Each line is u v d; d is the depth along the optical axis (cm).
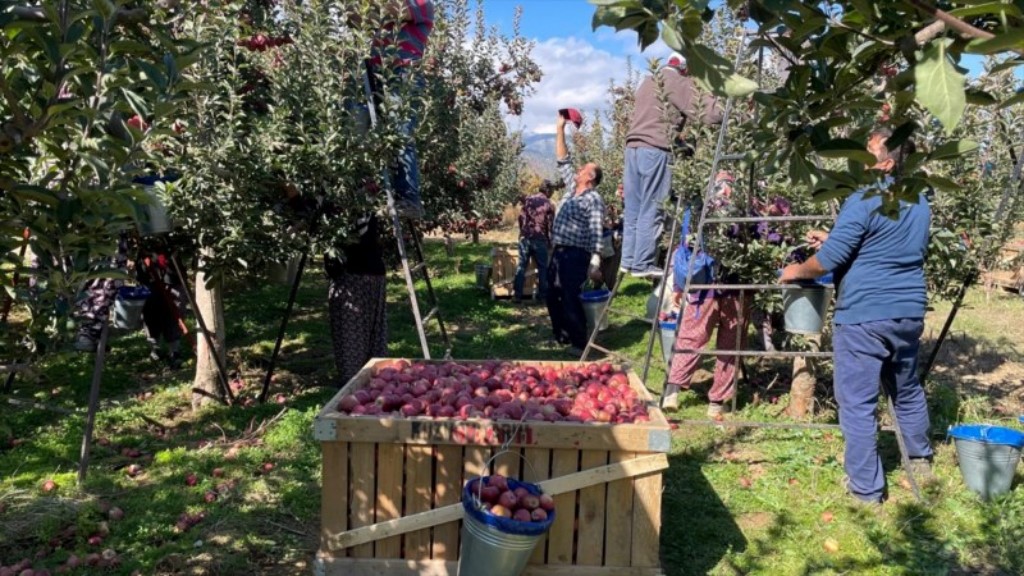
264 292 1160
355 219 568
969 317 980
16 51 190
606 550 340
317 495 447
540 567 341
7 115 213
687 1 122
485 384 408
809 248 561
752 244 561
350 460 343
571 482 336
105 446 519
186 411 606
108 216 208
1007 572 379
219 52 481
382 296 630
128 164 215
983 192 595
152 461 496
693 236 596
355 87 542
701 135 565
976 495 454
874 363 448
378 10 543
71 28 179
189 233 541
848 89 160
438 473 341
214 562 367
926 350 816
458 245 2031
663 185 600
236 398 630
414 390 384
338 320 610
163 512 416
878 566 381
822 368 661
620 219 1168
